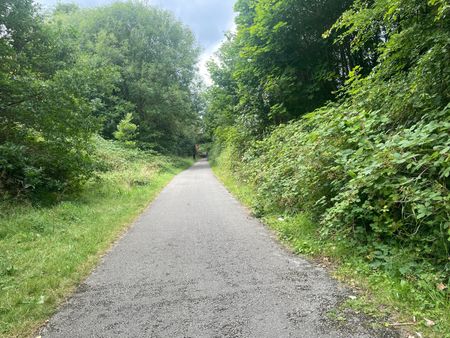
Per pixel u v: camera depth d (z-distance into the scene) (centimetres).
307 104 1216
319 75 1070
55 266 451
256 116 1496
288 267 424
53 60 1130
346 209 457
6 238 591
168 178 1925
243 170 1302
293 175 696
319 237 509
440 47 467
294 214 666
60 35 1195
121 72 3080
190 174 2314
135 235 639
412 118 510
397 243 403
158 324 299
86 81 1099
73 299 364
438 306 288
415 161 397
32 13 1055
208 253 502
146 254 515
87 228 673
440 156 377
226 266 441
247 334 274
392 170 395
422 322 270
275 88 1152
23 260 477
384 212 398
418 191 360
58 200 931
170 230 664
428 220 377
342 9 1029
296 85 1132
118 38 3284
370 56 1026
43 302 351
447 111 422
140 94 3216
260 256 475
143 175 1584
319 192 570
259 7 1112
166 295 361
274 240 556
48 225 673
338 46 1095
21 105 949
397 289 322
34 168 866
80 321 314
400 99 532
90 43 3011
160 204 1008
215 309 321
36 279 409
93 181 1255
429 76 487
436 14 496
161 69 3362
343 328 274
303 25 1095
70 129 1050
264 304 325
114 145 2361
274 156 962
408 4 525
